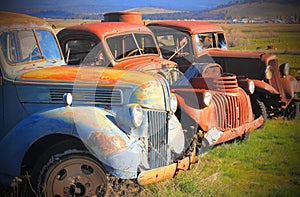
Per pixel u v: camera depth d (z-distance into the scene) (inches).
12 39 206.1
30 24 218.8
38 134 173.8
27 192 175.9
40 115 178.2
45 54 221.6
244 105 277.9
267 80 343.6
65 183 169.2
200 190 195.8
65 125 171.0
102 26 284.7
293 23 5002.5
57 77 196.1
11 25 207.8
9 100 198.1
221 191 200.7
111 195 172.2
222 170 236.2
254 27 3425.2
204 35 373.1
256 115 327.0
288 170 240.5
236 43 1317.7
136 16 364.5
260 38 1803.6
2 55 199.3
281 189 207.2
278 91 345.1
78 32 279.1
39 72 201.2
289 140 302.5
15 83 196.5
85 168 171.3
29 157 184.4
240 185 215.6
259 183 217.8
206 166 242.7
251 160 256.1
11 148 177.8
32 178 172.1
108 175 171.2
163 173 181.5
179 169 191.3
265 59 346.3
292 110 369.4
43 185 168.7
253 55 351.9
